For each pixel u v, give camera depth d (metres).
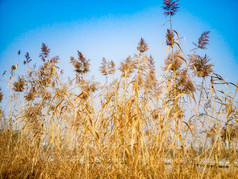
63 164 2.97
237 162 2.73
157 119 2.95
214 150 2.68
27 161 3.17
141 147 2.66
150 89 3.36
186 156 2.79
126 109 2.80
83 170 2.79
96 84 3.78
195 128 2.85
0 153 3.41
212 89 2.78
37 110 3.72
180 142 2.51
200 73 2.83
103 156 2.75
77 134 3.10
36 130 3.41
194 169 2.71
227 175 2.70
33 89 4.22
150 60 3.62
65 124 3.33
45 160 3.17
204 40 3.03
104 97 3.31
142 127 2.73
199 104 2.73
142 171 2.49
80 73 4.41
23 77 4.48
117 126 2.72
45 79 4.00
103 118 2.93
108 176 2.56
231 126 2.76
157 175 2.44
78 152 2.92
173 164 2.67
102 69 3.98
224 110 2.72
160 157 2.65
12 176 2.82
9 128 3.96
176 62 2.96
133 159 2.48
